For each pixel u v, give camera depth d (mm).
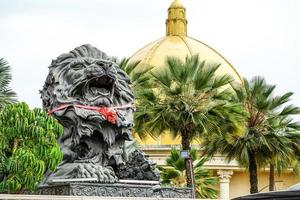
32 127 12383
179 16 59562
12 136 12445
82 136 13398
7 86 28188
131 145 14656
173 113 25719
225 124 26828
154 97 26547
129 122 13969
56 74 14023
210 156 30812
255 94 29391
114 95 13969
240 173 46281
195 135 26938
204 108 26141
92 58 14078
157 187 13367
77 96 13719
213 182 30531
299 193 4410
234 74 55156
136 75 27250
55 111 13719
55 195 11500
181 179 28812
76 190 12250
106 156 13742
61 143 13695
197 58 27297
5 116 12562
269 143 29250
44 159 12352
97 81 13664
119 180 13375
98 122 13484
